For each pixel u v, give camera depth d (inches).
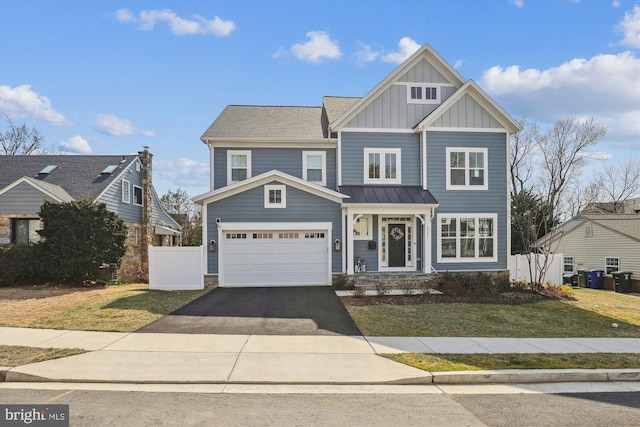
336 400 223.6
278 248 657.6
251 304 491.5
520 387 252.7
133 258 944.3
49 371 253.4
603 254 965.8
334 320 408.8
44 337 331.3
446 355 299.3
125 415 199.0
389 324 394.6
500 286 606.5
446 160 701.9
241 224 648.4
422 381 255.8
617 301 601.3
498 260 705.0
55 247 641.0
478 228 703.7
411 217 706.8
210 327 374.0
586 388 252.8
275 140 706.8
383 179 705.0
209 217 647.8
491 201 707.4
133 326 371.6
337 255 663.8
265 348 310.0
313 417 200.2
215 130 722.2
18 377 248.4
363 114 705.6
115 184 860.0
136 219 968.9
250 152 715.4
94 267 660.1
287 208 655.1
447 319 420.8
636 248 880.3
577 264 1039.0
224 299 526.9
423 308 476.7
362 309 465.1
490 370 266.8
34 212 709.3
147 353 292.2
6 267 629.9
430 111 717.3
